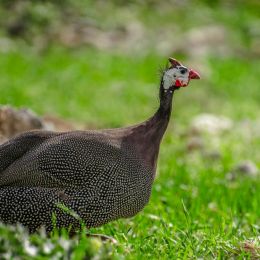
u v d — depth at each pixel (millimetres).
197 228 14578
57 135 12844
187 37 39812
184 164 20906
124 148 12602
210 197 17609
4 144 12914
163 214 15352
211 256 12602
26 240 10539
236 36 41031
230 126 27328
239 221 15477
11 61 34156
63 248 10438
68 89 30859
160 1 46156
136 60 36594
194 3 46938
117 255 11195
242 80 34281
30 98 28531
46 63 34625
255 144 25156
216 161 22531
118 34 40969
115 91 31281
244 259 12344
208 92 32375
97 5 44000
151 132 12930
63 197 12242
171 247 12797
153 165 12859
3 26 39594
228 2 48312
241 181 19469
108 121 27219
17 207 12234
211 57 37688
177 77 13234
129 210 12633
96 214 12367
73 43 38969
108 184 12336
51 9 41031
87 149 12422
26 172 12320
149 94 31219
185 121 28078
